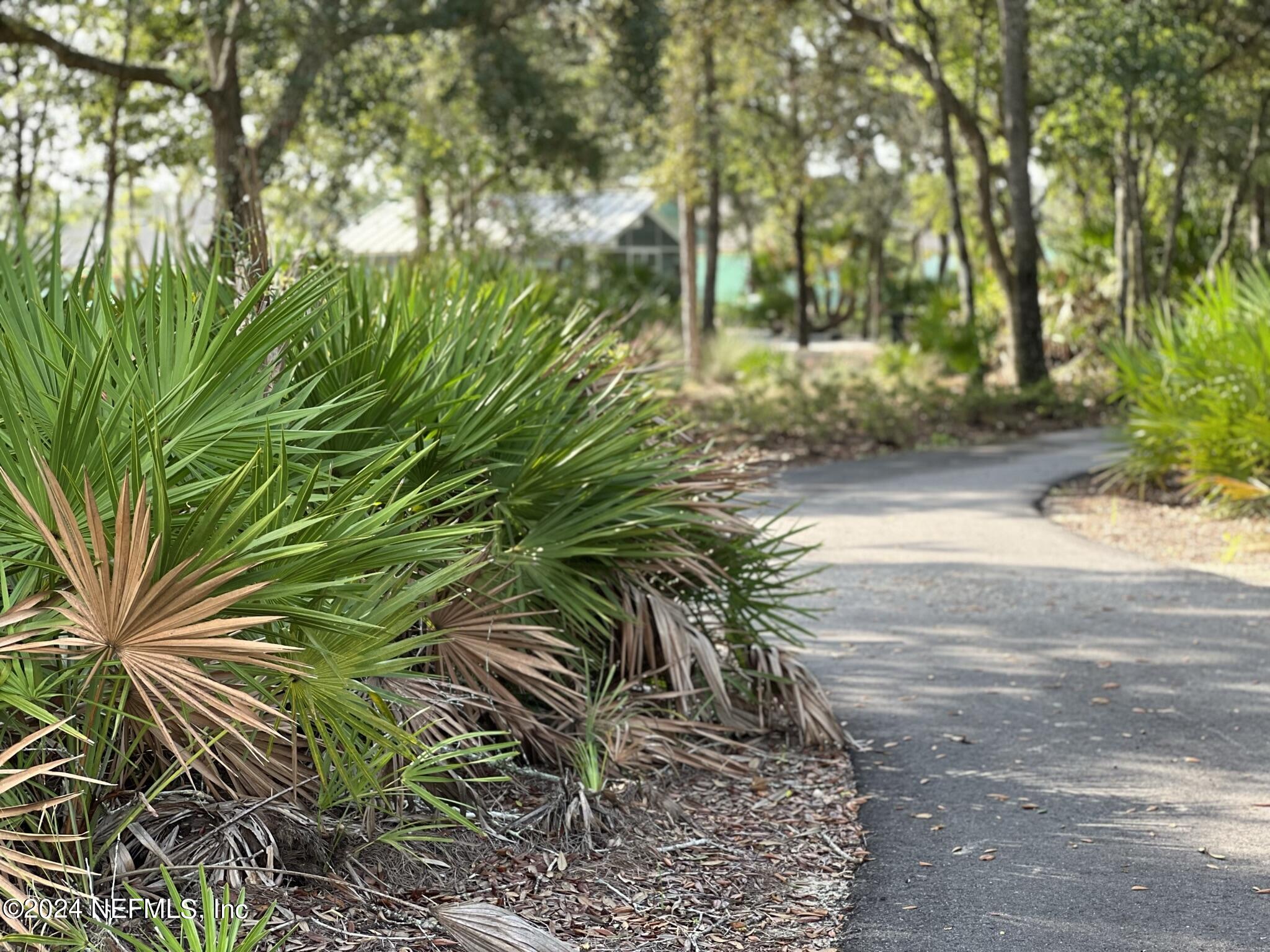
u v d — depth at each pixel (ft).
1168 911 10.92
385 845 11.03
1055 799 13.80
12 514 8.48
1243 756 15.16
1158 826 12.95
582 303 18.30
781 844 12.49
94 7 62.69
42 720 8.45
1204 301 38.29
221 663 9.27
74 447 8.63
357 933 9.66
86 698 8.98
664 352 22.89
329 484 10.19
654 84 61.77
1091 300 88.07
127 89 61.57
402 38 58.18
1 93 62.75
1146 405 38.14
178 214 15.89
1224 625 22.06
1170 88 68.85
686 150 80.74
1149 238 91.97
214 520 8.33
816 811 13.42
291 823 10.43
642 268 116.78
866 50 84.53
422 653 12.60
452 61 64.08
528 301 17.35
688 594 16.19
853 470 46.93
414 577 12.14
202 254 15.85
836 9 76.64
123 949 8.68
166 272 10.28
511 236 75.05
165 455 9.30
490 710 12.94
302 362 12.51
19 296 10.18
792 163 95.66
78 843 9.08
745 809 13.43
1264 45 79.05
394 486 12.00
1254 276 37.91
